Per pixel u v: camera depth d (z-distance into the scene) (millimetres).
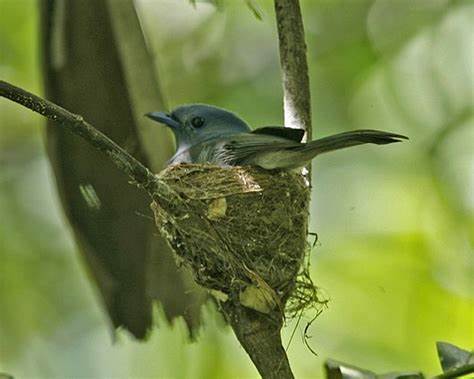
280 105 15180
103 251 9633
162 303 9586
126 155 7488
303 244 8953
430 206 14227
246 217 8766
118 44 9555
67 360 13672
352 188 14523
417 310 13148
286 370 8000
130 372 13055
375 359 12898
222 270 8508
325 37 15641
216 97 15391
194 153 10289
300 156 8711
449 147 14633
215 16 15812
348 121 15086
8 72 14523
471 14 15430
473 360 7152
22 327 13898
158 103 9617
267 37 15695
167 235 8695
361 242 13828
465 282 13328
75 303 14102
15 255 14273
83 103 9586
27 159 15070
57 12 9555
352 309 13234
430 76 15109
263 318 8195
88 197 9594
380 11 15773
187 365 12578
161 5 15883
